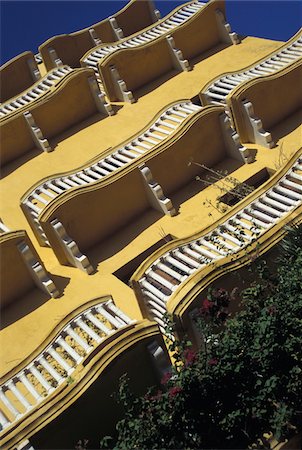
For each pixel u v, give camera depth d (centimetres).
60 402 825
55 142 1741
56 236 1284
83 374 844
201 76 1855
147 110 1775
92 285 1262
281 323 808
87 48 2117
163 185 1386
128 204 1355
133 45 1944
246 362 798
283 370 800
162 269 1053
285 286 861
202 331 863
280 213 1098
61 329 991
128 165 1328
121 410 881
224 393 789
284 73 1487
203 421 777
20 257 1229
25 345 1173
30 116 1689
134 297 1208
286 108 1536
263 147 1480
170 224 1338
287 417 765
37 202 1360
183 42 1914
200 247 1080
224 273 966
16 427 813
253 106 1463
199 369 786
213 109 1395
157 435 759
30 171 1658
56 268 1325
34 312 1237
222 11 1950
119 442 782
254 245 1010
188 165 1405
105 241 1355
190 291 948
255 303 866
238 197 1376
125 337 866
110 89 1844
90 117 1808
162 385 912
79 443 812
